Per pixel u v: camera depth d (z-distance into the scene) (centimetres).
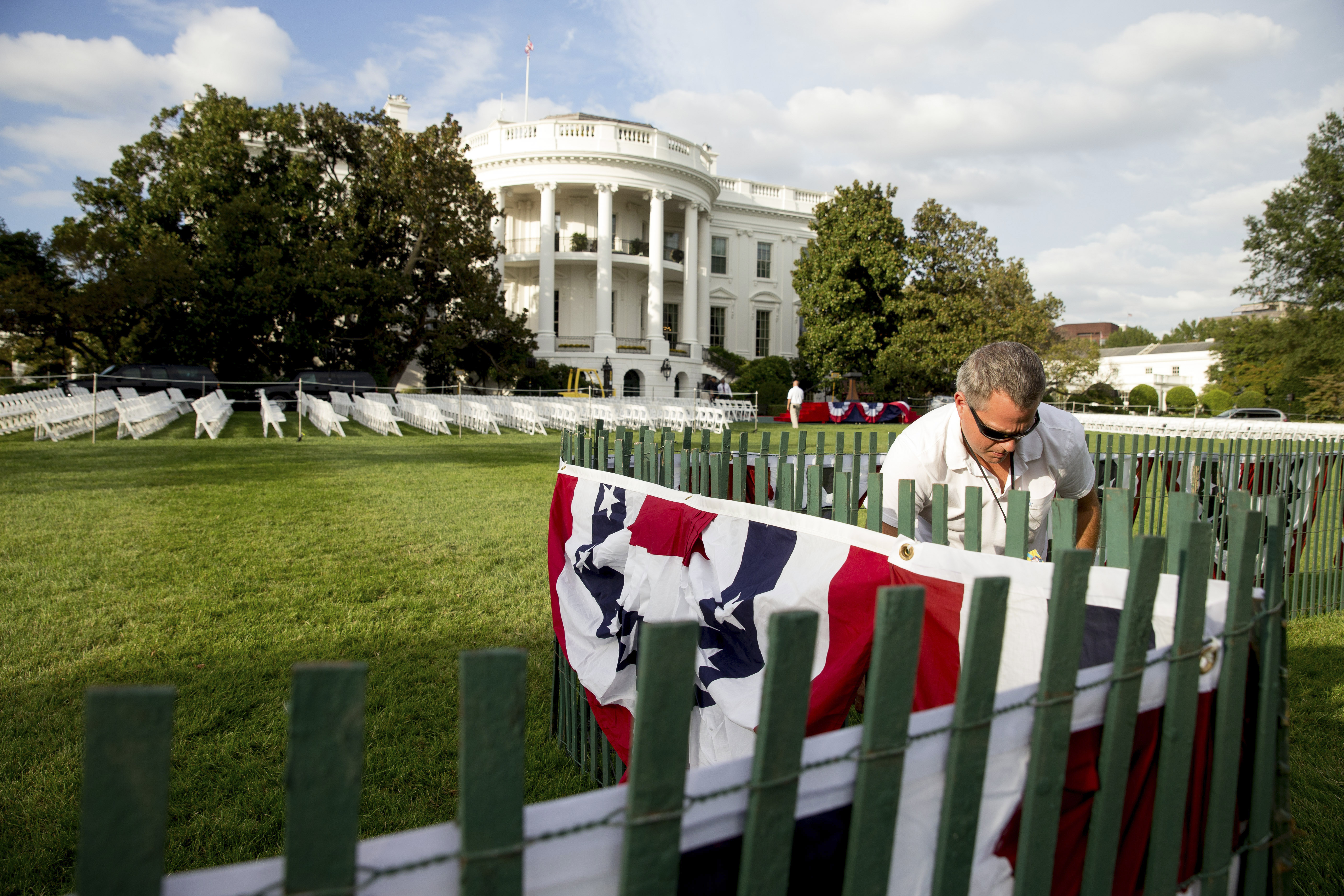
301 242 2867
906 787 97
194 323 2655
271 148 2997
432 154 2998
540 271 3862
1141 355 8156
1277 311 4456
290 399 2586
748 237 4628
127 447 1348
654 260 3878
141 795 59
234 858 238
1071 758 112
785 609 202
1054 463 244
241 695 343
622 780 243
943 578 176
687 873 86
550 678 381
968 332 3247
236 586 507
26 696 338
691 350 4088
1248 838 138
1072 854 117
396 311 3022
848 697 183
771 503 289
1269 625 134
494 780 72
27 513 735
